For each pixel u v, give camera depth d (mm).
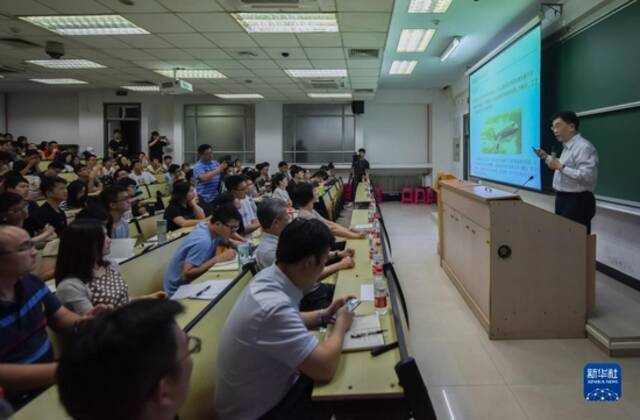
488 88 6441
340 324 1603
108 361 563
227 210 2822
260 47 5957
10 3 4352
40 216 3686
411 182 12188
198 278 2547
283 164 8977
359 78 8266
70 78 8859
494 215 2895
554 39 4992
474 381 2482
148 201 6391
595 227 4340
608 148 4031
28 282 1621
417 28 6082
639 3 3562
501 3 5188
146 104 11516
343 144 11906
